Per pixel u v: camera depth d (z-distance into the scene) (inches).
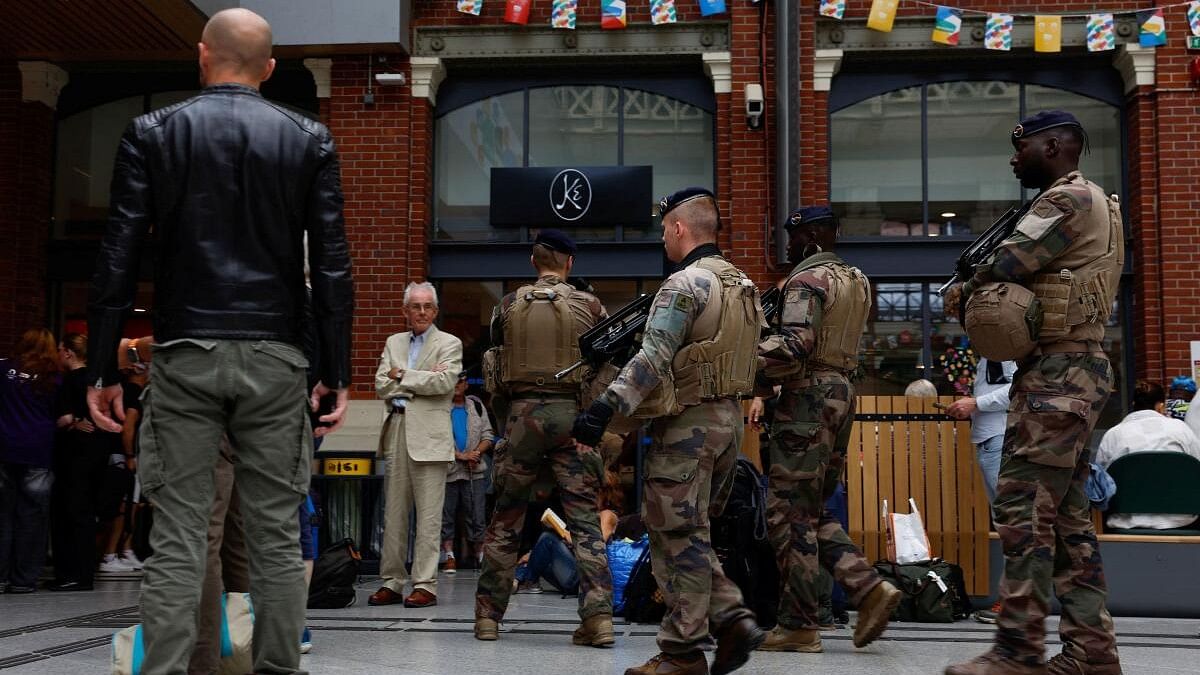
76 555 331.3
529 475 227.1
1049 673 167.9
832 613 255.8
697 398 161.2
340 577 284.5
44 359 323.6
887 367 421.7
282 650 136.1
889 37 422.0
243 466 135.8
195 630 130.8
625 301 432.5
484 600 226.8
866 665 193.5
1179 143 405.7
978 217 426.6
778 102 410.6
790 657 203.6
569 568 330.0
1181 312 400.5
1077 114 426.6
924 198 428.1
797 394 209.3
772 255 415.8
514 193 435.5
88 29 401.1
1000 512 164.9
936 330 421.1
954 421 292.5
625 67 440.1
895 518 278.4
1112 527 295.4
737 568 248.8
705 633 159.0
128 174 133.6
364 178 430.0
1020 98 428.1
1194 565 283.7
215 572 152.8
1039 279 165.0
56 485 336.2
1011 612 160.9
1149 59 409.7
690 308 159.3
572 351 225.9
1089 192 164.1
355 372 422.6
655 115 441.1
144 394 134.6
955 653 209.8
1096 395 163.2
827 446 208.8
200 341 131.9
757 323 169.5
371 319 424.5
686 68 439.2
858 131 433.1
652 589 257.3
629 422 164.7
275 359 134.7
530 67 441.4
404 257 426.3
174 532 130.6
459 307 436.8
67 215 450.3
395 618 261.7
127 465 361.7
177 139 134.6
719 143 426.3
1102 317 164.6
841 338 210.4
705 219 171.9
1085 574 170.6
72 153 452.1
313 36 419.5
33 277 436.1
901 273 421.7
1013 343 162.7
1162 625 267.0
